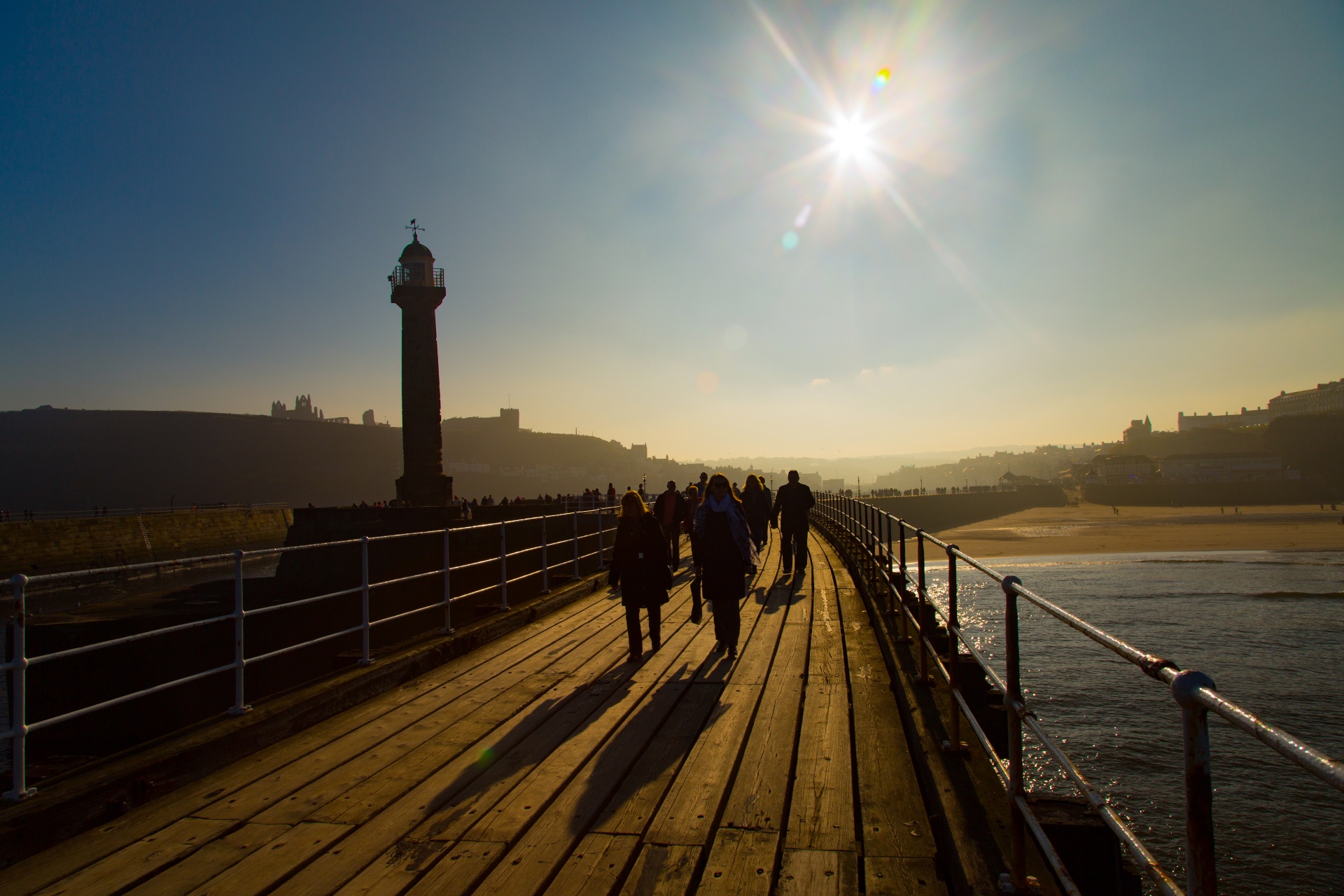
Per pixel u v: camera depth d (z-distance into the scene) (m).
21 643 3.97
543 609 10.41
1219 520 104.50
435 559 29.50
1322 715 19.14
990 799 3.73
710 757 4.81
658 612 7.95
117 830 3.94
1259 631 29.52
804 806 4.06
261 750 5.12
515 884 3.29
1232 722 1.40
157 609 22.20
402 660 6.91
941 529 113.69
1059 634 28.17
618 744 5.10
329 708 5.85
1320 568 49.66
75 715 4.20
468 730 5.50
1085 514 129.75
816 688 6.41
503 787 4.40
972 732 4.77
